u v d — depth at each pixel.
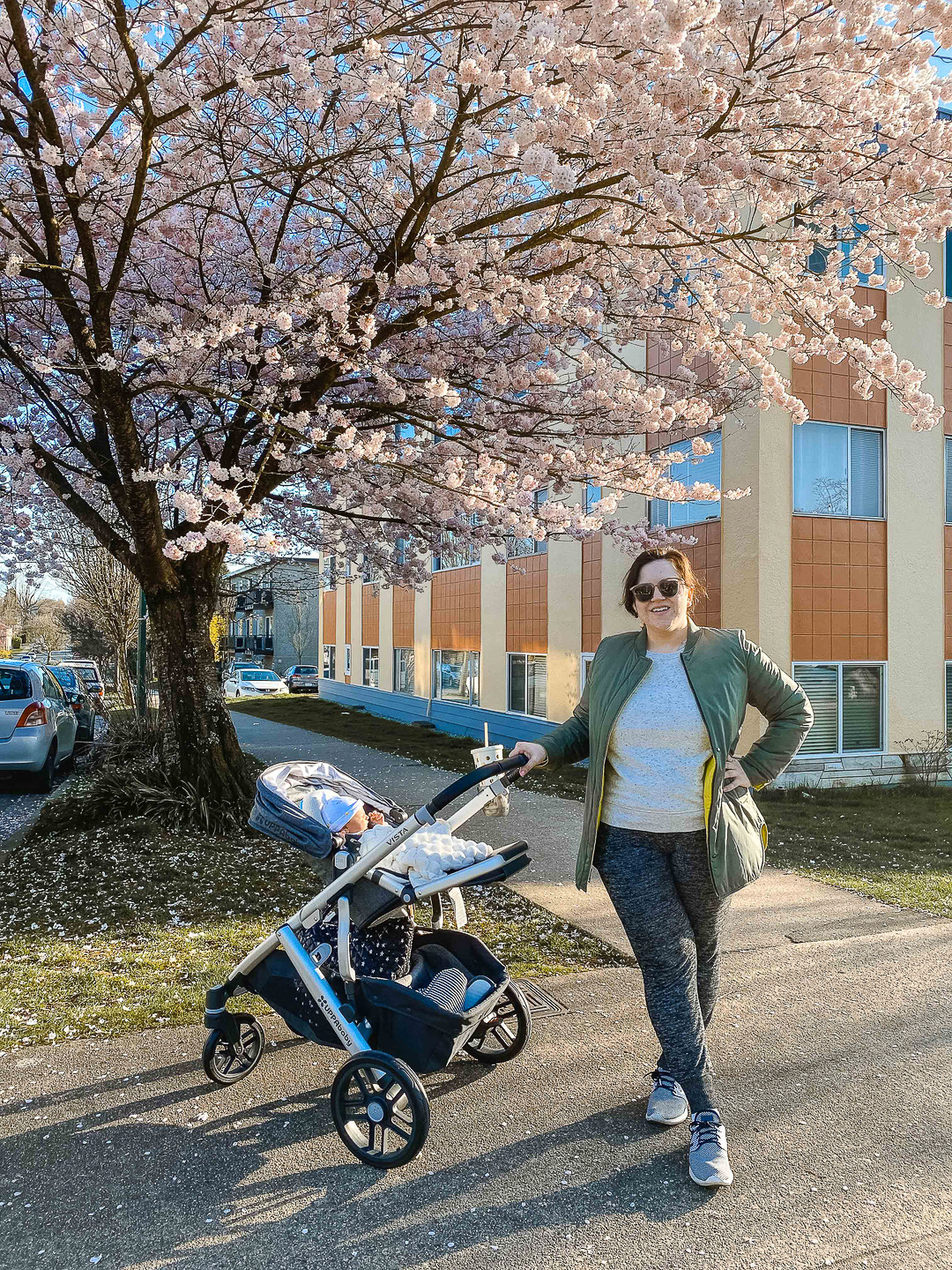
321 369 6.27
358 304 5.70
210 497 4.42
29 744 9.67
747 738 10.08
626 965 4.38
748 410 9.87
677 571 2.85
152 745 8.46
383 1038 2.80
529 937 4.84
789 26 3.96
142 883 5.71
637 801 2.72
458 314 6.85
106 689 22.83
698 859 2.71
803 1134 2.78
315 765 3.69
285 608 55.34
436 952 3.26
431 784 10.73
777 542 10.05
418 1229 2.34
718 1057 3.31
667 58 3.34
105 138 5.68
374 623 24.97
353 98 4.86
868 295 10.55
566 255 5.56
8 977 4.18
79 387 6.41
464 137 4.43
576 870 2.86
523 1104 2.98
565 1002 3.88
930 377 11.03
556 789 10.42
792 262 5.44
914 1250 2.24
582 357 6.83
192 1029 3.61
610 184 4.43
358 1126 2.78
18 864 6.18
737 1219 2.36
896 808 9.20
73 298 5.67
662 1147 2.71
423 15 4.09
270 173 5.37
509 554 8.32
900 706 10.89
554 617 14.65
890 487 10.75
